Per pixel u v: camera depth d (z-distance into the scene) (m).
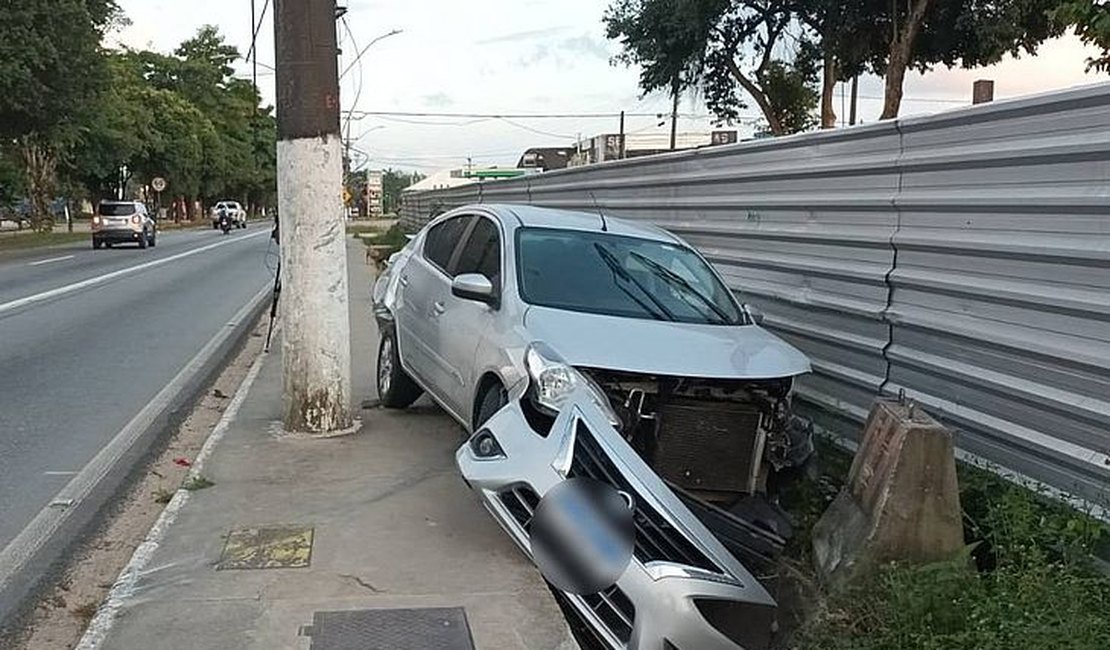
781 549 4.95
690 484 5.19
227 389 10.39
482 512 5.96
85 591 5.12
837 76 28.44
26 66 29.94
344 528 5.64
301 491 6.27
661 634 4.05
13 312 15.98
